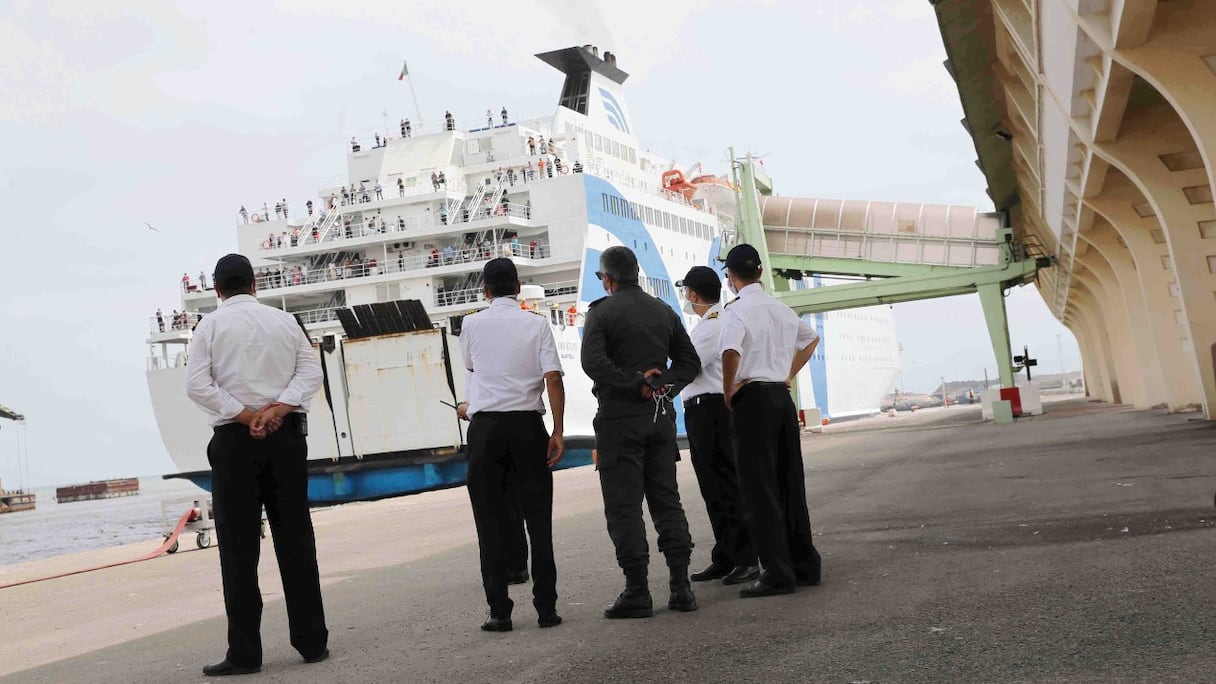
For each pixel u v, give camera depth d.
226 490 6.02
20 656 7.45
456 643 6.18
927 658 4.64
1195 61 11.61
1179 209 16.95
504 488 6.65
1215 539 7.12
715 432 7.79
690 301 8.07
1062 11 12.71
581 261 40.72
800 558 7.06
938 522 10.00
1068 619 5.14
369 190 45.97
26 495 117.00
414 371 30.39
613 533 6.57
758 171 45.53
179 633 7.75
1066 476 13.60
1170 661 4.20
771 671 4.69
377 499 32.16
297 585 6.08
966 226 42.25
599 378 6.62
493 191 44.38
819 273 47.09
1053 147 20.48
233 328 6.10
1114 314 35.34
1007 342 41.62
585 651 5.57
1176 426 21.77
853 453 26.16
